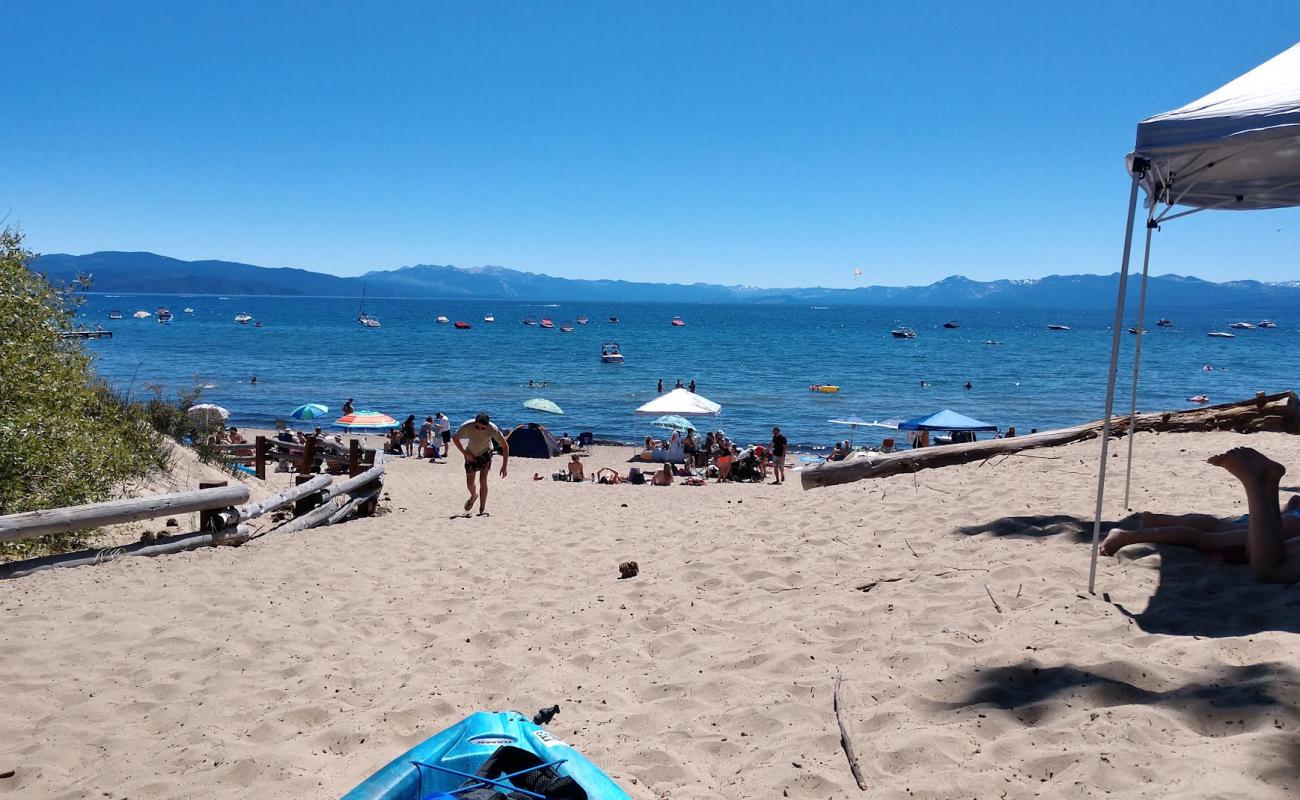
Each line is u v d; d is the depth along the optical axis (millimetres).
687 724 4648
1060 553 6855
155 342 96125
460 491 17406
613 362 75125
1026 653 4887
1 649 5965
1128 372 72375
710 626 6227
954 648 5223
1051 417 45250
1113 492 8969
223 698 5215
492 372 66500
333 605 7176
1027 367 77500
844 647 5516
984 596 6141
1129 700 4180
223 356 77750
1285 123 4688
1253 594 5375
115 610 6863
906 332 134625
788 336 137500
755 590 7016
